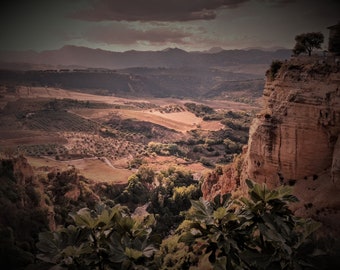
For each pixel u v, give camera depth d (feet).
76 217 43.47
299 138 122.72
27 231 186.70
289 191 44.27
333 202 101.91
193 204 45.03
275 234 40.01
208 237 44.11
